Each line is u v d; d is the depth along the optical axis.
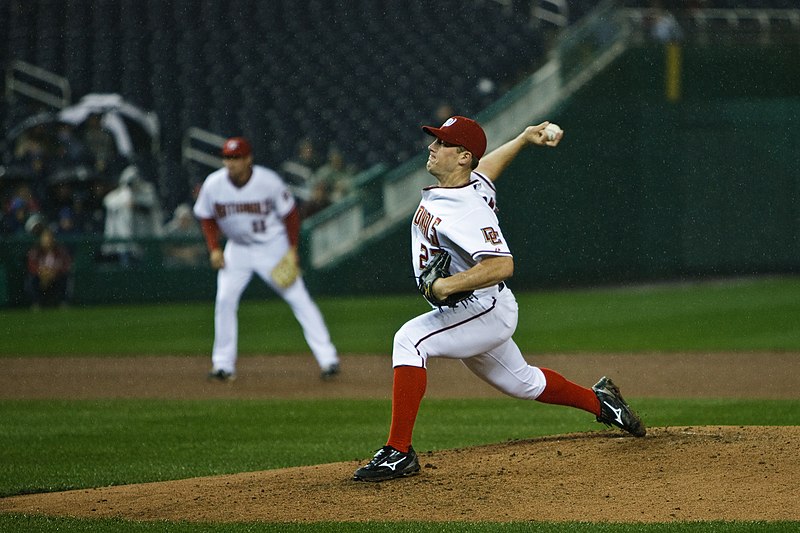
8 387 37.62
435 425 28.84
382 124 88.62
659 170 80.25
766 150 81.44
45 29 99.00
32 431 28.53
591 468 18.52
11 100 90.25
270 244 37.38
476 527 15.38
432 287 17.22
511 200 76.50
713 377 37.81
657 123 80.06
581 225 78.50
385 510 16.75
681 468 18.22
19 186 71.94
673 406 31.28
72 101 90.75
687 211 81.00
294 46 96.69
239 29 99.00
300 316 38.25
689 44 80.25
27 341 51.84
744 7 93.44
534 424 28.97
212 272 70.31
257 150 86.56
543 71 81.69
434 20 98.56
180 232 72.69
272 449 25.50
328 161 84.56
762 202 81.88
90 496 19.08
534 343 47.66
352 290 73.06
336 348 47.88
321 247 72.19
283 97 91.56
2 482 21.64
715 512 15.98
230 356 38.38
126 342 51.19
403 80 92.38
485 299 18.19
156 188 81.94
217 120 89.44
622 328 52.53
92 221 71.75
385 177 74.31
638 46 79.75
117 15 100.56
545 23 97.31
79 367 43.09
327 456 24.44
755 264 82.06
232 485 19.03
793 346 45.59
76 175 71.62
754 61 81.06
